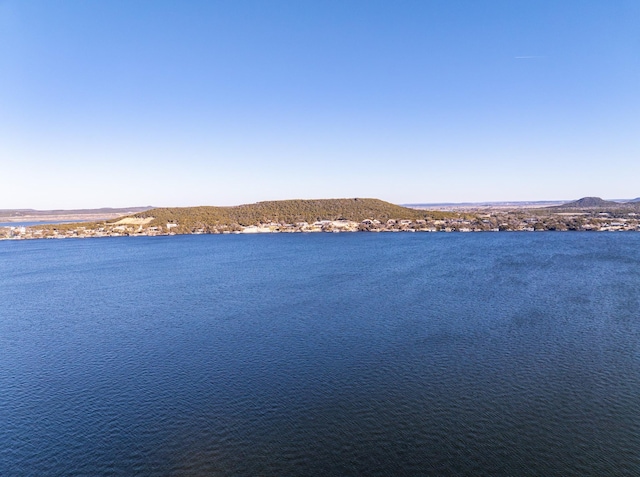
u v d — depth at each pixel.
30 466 35.22
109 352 59.03
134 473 34.12
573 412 41.09
